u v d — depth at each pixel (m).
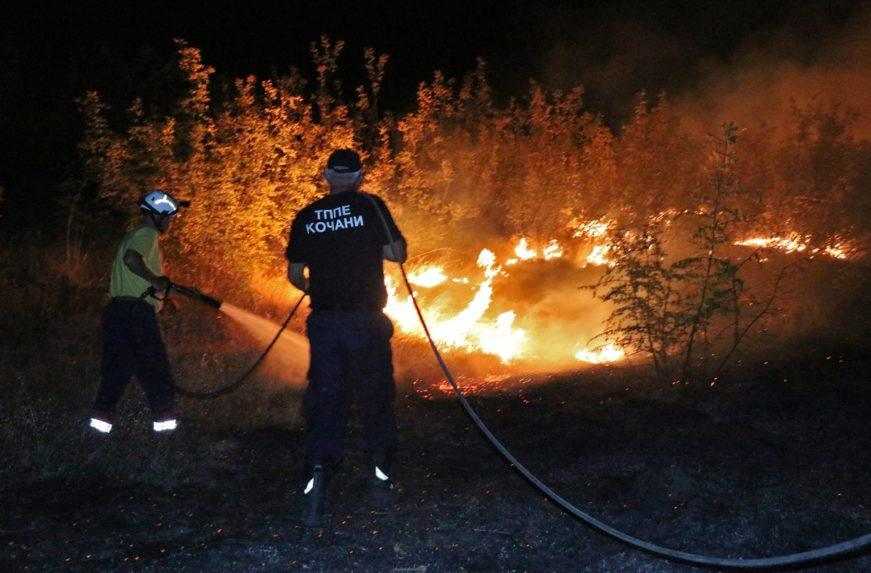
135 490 5.72
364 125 12.19
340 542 5.09
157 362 6.25
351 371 5.34
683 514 5.44
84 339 8.40
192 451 6.36
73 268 9.88
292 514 5.48
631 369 8.10
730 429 6.61
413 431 7.01
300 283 5.53
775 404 6.94
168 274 9.80
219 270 10.05
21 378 7.20
